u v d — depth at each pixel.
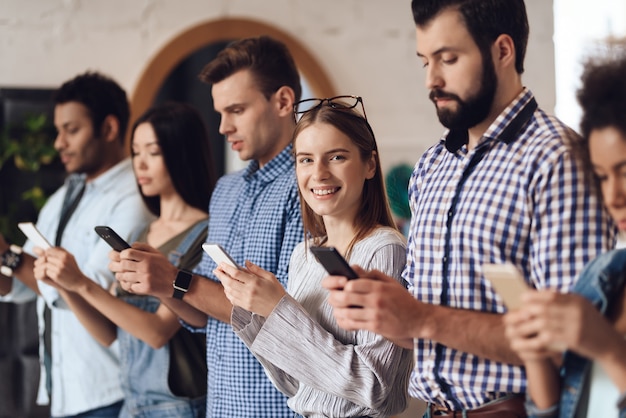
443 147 1.92
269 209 2.41
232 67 2.51
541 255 1.63
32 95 4.45
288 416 2.33
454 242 1.73
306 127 2.07
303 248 2.20
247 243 2.45
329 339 1.96
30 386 4.27
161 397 2.76
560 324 1.29
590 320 1.30
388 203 2.16
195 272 2.70
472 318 1.60
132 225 3.05
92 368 3.02
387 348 1.94
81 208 3.21
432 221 1.79
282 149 2.54
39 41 4.53
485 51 1.68
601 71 1.37
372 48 4.80
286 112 2.54
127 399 2.83
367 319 1.60
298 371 1.97
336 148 2.04
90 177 3.32
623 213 1.38
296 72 2.60
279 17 4.72
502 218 1.68
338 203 2.05
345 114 2.07
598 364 1.45
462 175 1.76
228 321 2.39
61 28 4.55
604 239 1.60
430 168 1.92
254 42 2.54
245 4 4.70
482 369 1.69
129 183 3.17
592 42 1.45
